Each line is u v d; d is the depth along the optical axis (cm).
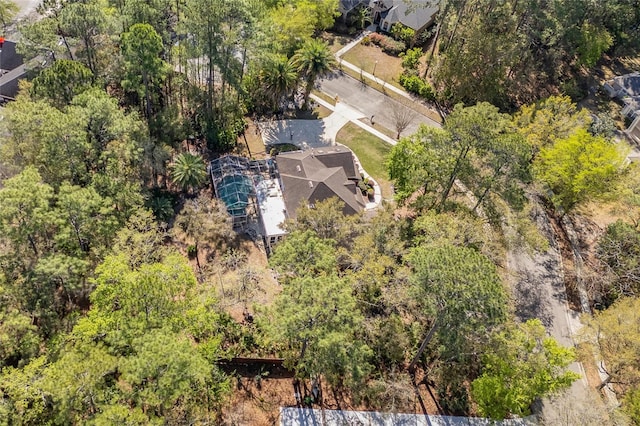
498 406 3472
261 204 5234
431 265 3056
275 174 5644
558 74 7606
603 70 8238
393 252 4025
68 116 4097
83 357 2934
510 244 4688
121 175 4422
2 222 3294
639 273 4650
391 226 4294
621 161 4809
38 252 3603
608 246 4841
